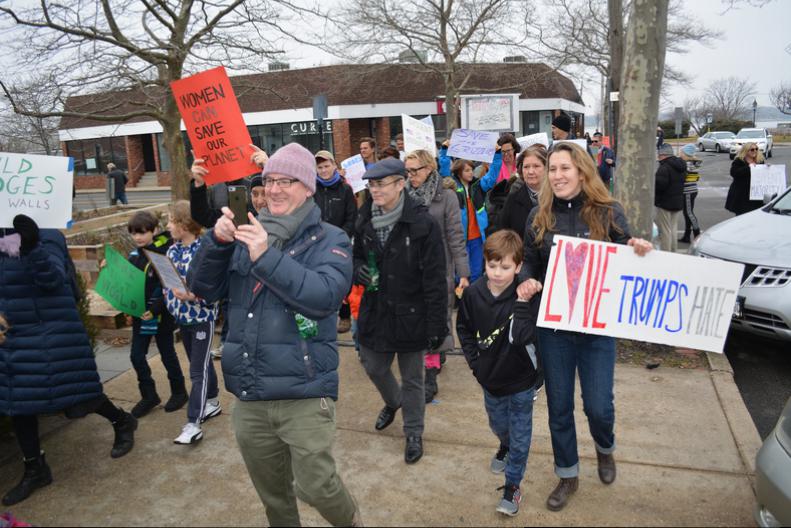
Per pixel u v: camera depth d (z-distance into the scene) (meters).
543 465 3.70
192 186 3.46
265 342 2.57
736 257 5.43
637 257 3.10
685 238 11.54
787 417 2.93
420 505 3.34
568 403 3.24
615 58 12.08
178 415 4.52
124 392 4.97
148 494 3.53
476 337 3.30
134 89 11.20
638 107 5.23
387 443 4.04
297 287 2.41
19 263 3.46
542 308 3.09
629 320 3.11
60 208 3.77
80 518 3.31
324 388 2.61
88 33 9.58
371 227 3.74
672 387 4.69
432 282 3.62
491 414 3.41
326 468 2.60
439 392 4.80
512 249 3.11
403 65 23.91
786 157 33.34
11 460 4.00
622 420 4.20
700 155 40.22
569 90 36.50
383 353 3.79
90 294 7.34
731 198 9.82
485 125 16.33
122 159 31.52
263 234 2.37
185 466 3.81
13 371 3.47
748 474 3.52
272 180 2.62
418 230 3.62
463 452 3.88
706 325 3.11
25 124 12.07
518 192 4.80
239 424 2.69
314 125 27.78
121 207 14.56
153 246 4.52
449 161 7.14
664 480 3.48
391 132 29.92
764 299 5.11
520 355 3.14
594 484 3.46
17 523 3.02
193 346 4.07
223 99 3.31
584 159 3.08
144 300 4.34
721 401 4.42
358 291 5.17
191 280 2.68
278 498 2.84
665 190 8.84
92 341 4.76
